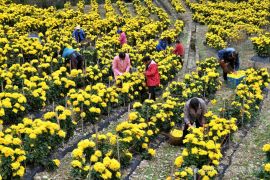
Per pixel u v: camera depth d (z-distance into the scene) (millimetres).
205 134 9516
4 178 7707
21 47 15617
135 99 13117
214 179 8375
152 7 32531
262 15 28391
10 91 11391
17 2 33125
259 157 9727
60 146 9758
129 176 8664
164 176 8758
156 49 18969
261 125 11781
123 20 26109
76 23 24625
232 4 33125
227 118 11352
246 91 12242
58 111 9812
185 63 18906
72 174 7988
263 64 18609
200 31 27516
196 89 13070
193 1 38969
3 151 7695
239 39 22641
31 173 8461
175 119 10844
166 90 13445
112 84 14773
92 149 8164
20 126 8898
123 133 8969
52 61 14695
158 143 10305
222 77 16609
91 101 10672
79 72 13438
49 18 23750
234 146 10227
